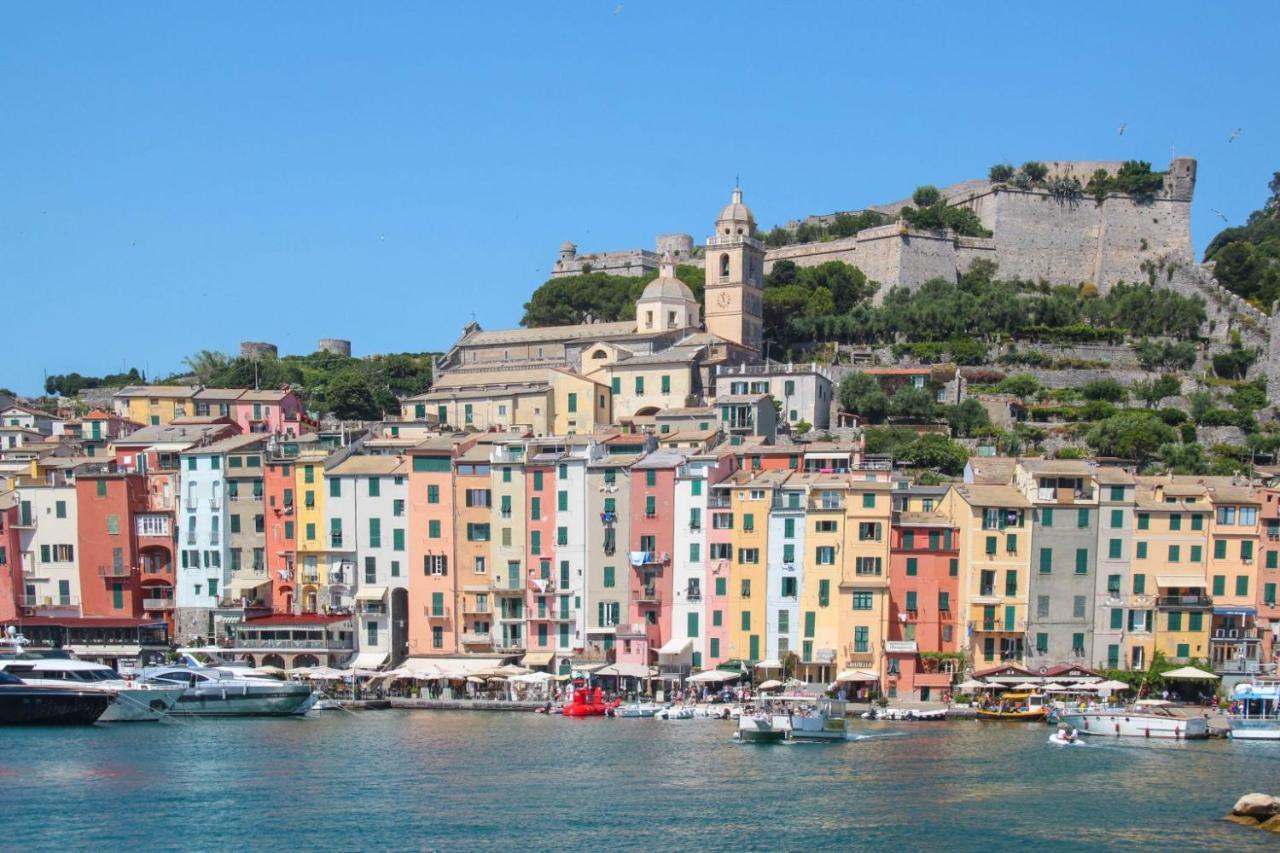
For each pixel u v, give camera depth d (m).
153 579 199.12
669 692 177.50
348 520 193.62
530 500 189.00
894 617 174.50
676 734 154.62
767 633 177.25
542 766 136.25
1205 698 170.50
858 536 175.12
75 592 198.50
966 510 174.75
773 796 123.69
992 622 173.00
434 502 191.62
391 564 192.38
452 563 190.50
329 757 140.38
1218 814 117.94
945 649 174.38
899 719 164.12
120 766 135.25
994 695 169.62
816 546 175.88
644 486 184.25
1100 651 172.88
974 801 122.00
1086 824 114.62
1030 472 176.75
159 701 163.62
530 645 188.00
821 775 132.12
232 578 197.38
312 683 181.50
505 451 193.00
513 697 179.12
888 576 174.50
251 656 189.38
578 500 187.12
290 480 196.25
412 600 191.00
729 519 180.25
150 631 194.00
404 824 114.44
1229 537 173.12
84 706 159.75
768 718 149.38
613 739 151.12
